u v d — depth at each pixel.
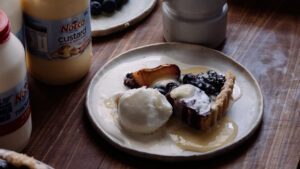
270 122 0.50
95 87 0.53
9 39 0.40
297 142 0.48
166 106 0.47
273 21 0.63
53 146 0.48
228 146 0.46
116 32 0.62
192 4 0.55
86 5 0.49
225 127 0.49
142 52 0.57
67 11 0.47
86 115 0.50
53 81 0.53
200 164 0.46
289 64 0.57
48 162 0.46
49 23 0.48
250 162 0.46
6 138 0.43
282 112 0.51
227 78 0.51
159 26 0.63
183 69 0.55
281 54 0.58
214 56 0.57
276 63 0.57
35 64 0.52
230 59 0.56
